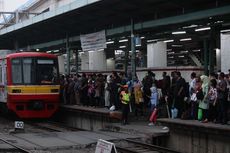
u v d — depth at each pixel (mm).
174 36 28938
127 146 14906
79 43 32531
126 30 24250
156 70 26375
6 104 23844
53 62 23750
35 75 23188
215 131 13422
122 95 18562
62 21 26672
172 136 15766
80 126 22812
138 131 16562
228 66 19688
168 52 49188
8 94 23031
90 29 28750
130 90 19656
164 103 18797
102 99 22547
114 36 26734
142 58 41750
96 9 22406
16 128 18594
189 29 24234
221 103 14242
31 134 17578
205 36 28125
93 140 15617
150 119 18203
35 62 23250
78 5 22062
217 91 14383
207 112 15016
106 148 7844
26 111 23094
